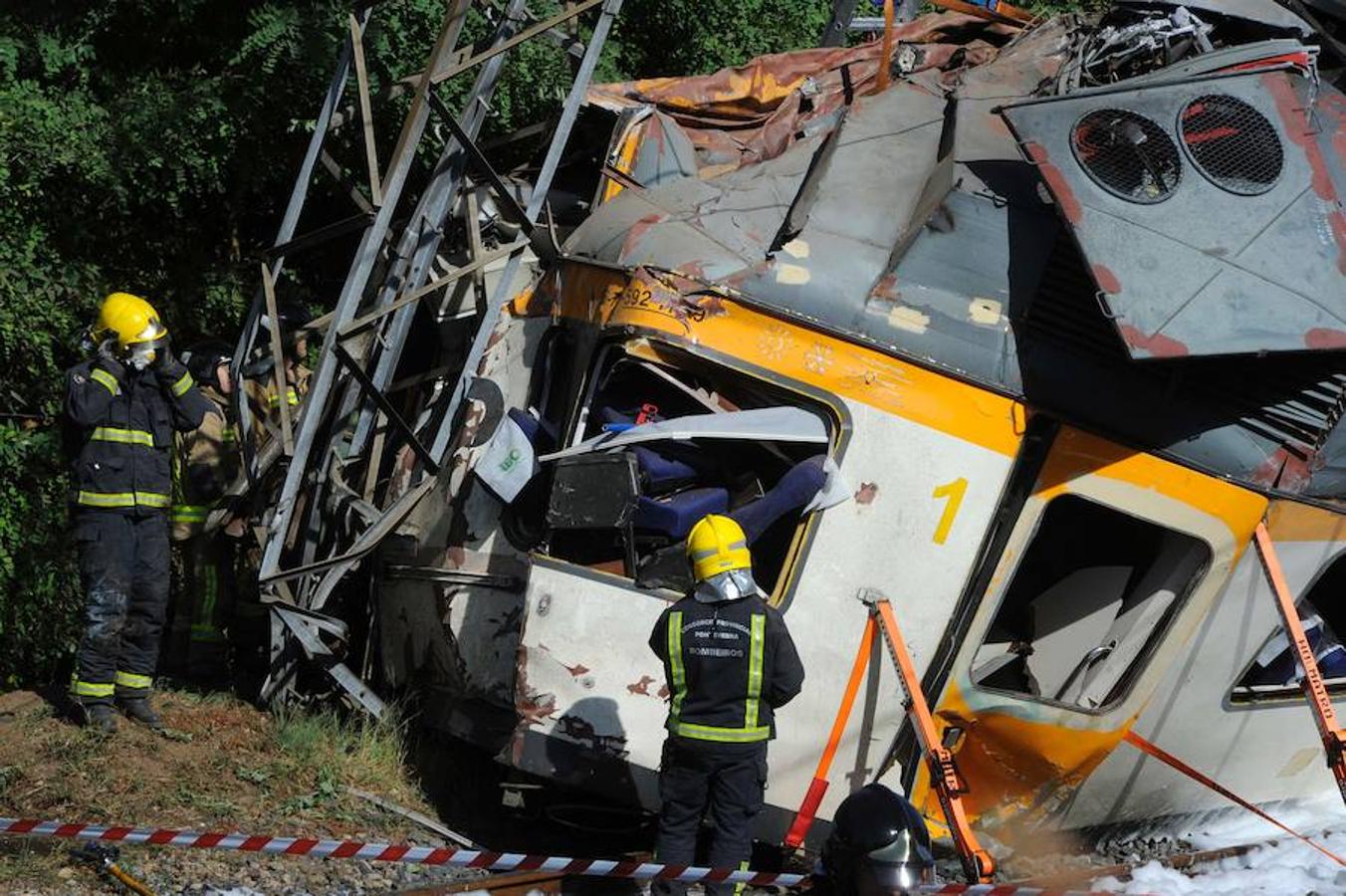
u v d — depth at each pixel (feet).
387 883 58.85
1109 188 61.31
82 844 56.80
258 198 101.96
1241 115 63.41
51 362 82.43
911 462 62.08
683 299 62.69
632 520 61.00
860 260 63.87
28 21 91.35
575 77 71.97
